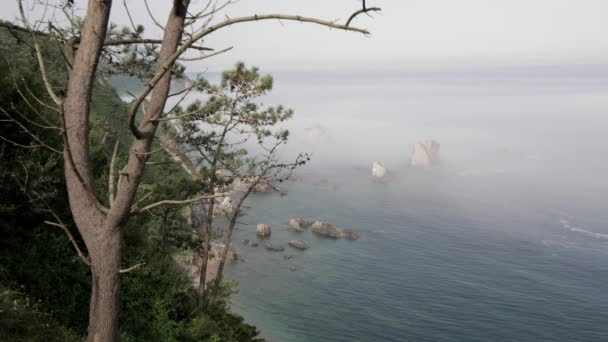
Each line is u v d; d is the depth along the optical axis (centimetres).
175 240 2688
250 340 2391
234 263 7150
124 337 1177
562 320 6488
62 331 938
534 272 8425
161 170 2220
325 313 6050
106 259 429
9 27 452
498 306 6838
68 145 393
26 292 1025
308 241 8944
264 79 1417
